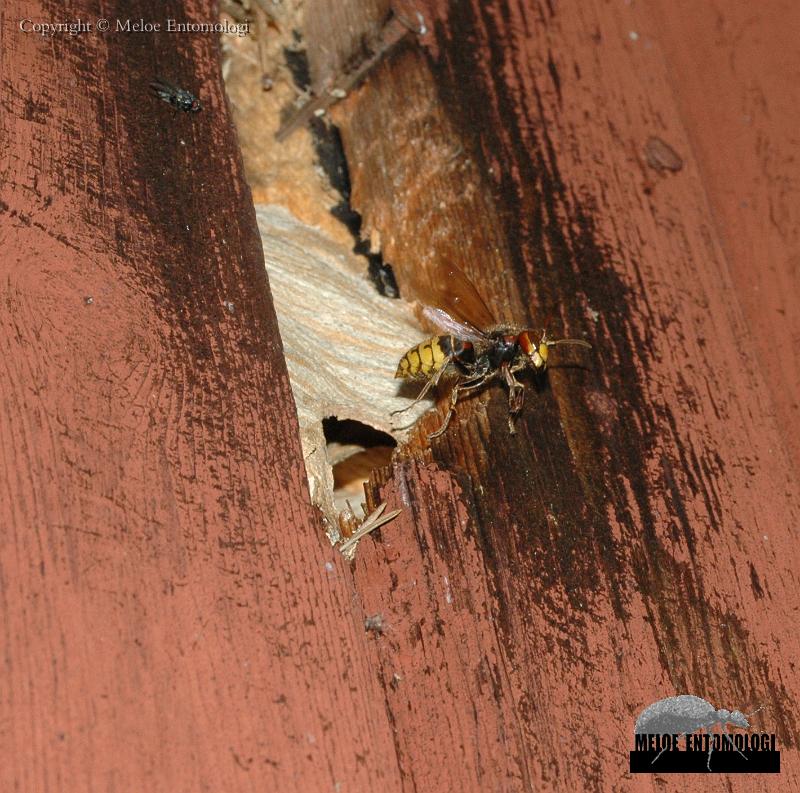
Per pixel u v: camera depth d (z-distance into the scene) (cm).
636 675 60
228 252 60
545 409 61
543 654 59
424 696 58
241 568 58
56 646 56
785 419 65
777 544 62
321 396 62
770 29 70
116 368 58
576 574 60
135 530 57
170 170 60
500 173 64
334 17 65
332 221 65
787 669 61
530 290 63
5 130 59
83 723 56
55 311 58
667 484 62
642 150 65
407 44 65
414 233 64
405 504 60
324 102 66
